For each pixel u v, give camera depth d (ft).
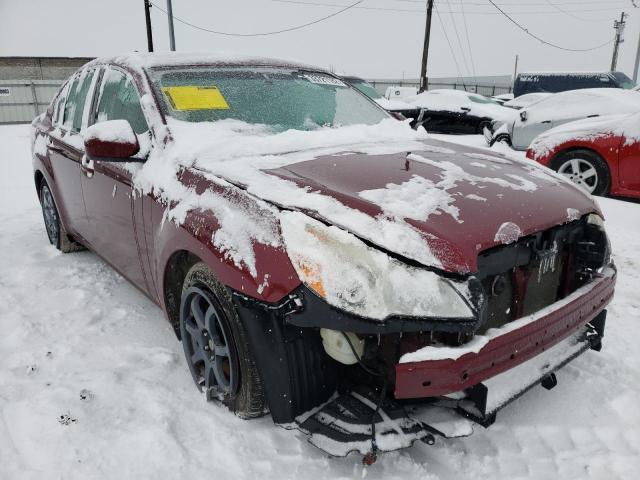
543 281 7.01
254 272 5.70
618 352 8.81
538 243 6.51
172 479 6.01
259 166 7.10
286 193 6.19
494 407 5.88
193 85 9.03
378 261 5.37
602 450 6.63
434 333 5.55
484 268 5.93
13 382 7.80
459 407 6.07
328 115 9.81
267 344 5.84
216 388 7.25
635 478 6.17
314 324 5.38
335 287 5.31
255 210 6.09
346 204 5.93
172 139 7.86
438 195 6.29
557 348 7.02
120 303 10.57
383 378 5.83
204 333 7.14
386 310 5.21
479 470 6.27
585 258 7.38
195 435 6.68
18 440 6.57
